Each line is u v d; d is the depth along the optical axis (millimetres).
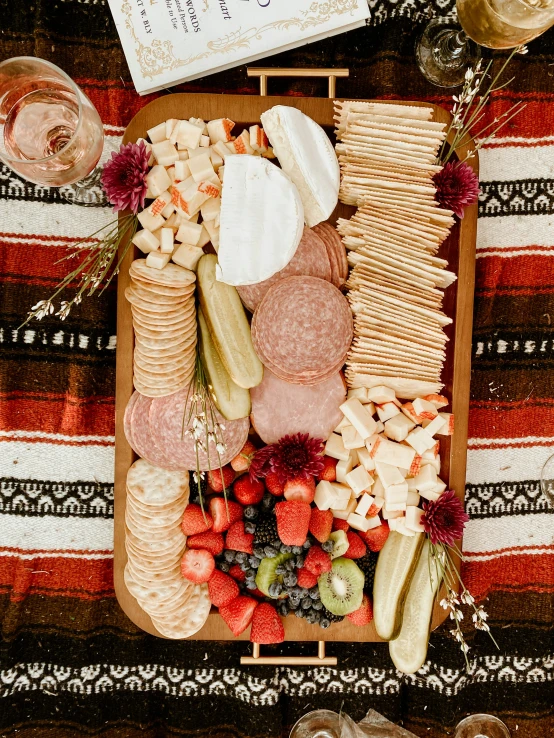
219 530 1277
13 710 1439
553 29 1380
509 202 1420
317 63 1368
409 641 1320
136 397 1244
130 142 1220
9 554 1423
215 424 1223
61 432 1405
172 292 1175
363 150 1191
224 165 1175
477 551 1482
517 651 1501
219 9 1257
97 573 1438
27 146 1169
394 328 1215
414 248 1214
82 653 1446
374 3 1358
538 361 1458
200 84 1361
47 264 1378
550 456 1459
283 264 1172
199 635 1327
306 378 1232
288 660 1373
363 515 1281
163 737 1485
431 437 1261
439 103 1387
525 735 1504
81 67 1347
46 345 1384
